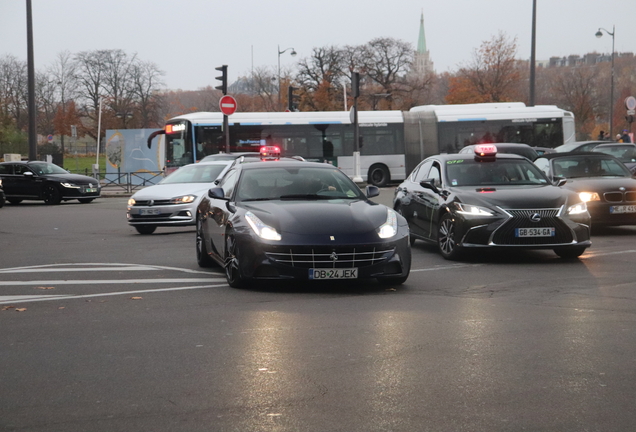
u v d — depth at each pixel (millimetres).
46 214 24703
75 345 6402
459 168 13227
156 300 8734
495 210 11734
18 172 31047
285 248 8867
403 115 38875
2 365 5758
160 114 87438
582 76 75938
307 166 10805
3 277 10859
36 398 4895
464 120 38594
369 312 7762
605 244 14391
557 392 4914
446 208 12391
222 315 7703
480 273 10789
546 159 17391
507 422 4344
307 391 4977
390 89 79375
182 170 19000
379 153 38500
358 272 8938
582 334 6633
